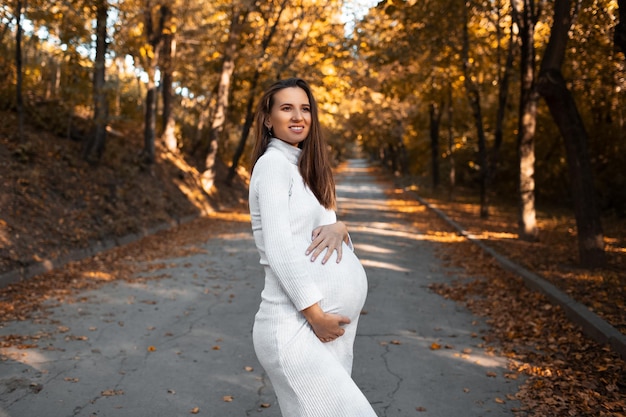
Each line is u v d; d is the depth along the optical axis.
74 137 14.94
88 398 4.09
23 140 12.01
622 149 19.78
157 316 6.52
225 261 10.49
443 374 4.68
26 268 8.18
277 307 2.00
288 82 2.17
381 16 16.19
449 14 15.02
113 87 13.88
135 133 21.84
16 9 11.80
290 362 1.94
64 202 11.39
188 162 23.95
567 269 8.71
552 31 8.98
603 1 10.38
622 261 9.46
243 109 27.98
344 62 20.52
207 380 4.50
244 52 22.86
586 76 13.66
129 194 14.70
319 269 2.00
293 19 22.52
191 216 17.62
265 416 3.84
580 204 8.90
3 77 14.43
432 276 9.23
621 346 4.79
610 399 3.96
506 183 27.39
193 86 27.33
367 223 17.38
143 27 19.02
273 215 1.96
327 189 2.17
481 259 10.62
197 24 20.50
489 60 18.58
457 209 21.47
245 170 33.16
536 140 23.72
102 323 6.15
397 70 17.03
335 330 1.96
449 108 24.61
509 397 4.14
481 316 6.67
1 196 9.69
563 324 5.91
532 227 12.49
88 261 9.71
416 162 44.75
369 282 8.65
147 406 3.97
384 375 4.66
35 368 4.68
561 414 3.78
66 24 12.37
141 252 11.15
